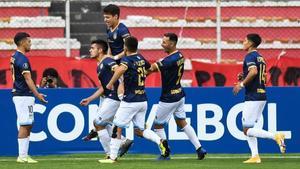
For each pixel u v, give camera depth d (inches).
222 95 1636.3
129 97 1378.0
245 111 1427.2
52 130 1610.5
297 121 1652.3
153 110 1625.2
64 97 1612.9
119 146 1411.2
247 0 2356.1
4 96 1606.8
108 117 1434.5
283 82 1913.1
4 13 2303.2
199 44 2250.2
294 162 1438.2
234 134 1637.6
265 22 2313.0
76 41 2214.6
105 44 1429.6
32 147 1604.3
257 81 1418.6
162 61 1413.6
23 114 1419.8
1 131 1605.6
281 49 2276.1
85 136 1619.1
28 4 2313.0
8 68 1865.2
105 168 1293.1
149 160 1472.7
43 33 2253.9
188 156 1585.9
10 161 1471.5
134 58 1373.0
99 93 1453.0
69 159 1508.4
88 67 1886.1
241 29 2313.0
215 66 1926.7
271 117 1647.4
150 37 2294.5
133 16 2300.7
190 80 2073.1
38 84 1871.3
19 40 1402.6
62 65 1882.4
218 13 1977.1
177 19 2309.3
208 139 1635.1
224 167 1315.2
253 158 1425.9
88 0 2135.8
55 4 2330.2
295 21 2319.1
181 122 1480.1
